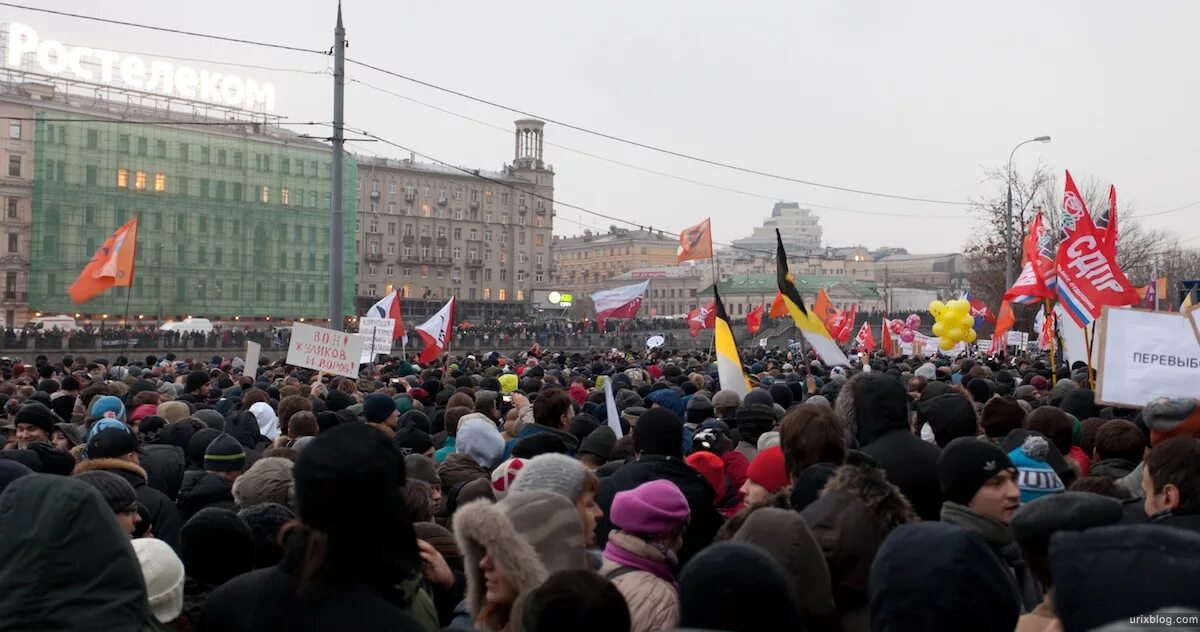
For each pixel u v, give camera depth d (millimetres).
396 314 25875
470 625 4523
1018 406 7371
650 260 164125
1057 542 2377
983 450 4852
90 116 91375
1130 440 6934
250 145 99688
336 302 21250
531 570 3877
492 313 135875
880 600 2973
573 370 21812
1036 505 3893
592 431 8570
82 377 20266
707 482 6117
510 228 140250
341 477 3217
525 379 15156
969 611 2840
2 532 3496
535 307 139375
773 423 8086
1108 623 2229
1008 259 37781
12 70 90875
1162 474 4516
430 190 132875
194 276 95750
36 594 3424
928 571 2891
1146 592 2205
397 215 129750
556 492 4324
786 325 74938
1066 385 12039
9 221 88125
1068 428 7312
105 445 6832
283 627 3283
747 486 6051
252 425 10477
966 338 25531
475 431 8492
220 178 97812
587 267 172000
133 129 92562
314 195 103688
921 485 5613
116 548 3602
